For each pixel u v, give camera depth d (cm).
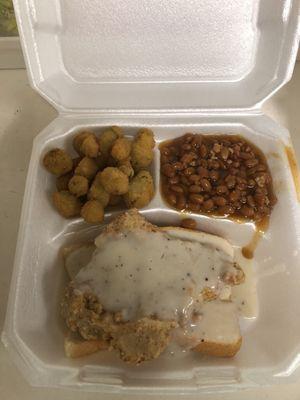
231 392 21
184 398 21
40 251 23
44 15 23
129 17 23
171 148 26
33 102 30
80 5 22
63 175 25
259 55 24
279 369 21
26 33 22
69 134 25
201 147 26
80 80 25
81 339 21
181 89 25
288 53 23
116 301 21
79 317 21
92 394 21
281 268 24
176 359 21
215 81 25
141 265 22
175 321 20
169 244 22
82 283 22
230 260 23
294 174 26
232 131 26
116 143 24
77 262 24
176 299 21
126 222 23
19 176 28
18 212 26
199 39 24
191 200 24
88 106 25
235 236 25
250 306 24
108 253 22
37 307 22
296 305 22
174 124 26
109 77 25
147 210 25
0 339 22
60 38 24
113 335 20
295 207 24
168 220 25
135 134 26
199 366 21
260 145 26
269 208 25
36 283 23
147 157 25
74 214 24
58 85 25
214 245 23
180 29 23
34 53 23
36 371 20
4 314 23
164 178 25
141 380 20
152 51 24
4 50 30
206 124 26
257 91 25
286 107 30
